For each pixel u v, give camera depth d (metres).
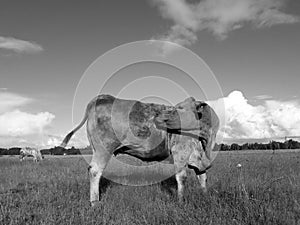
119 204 3.26
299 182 3.65
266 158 7.83
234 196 2.97
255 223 2.39
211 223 2.46
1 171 6.61
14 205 3.17
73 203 3.25
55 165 8.18
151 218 2.73
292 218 2.44
